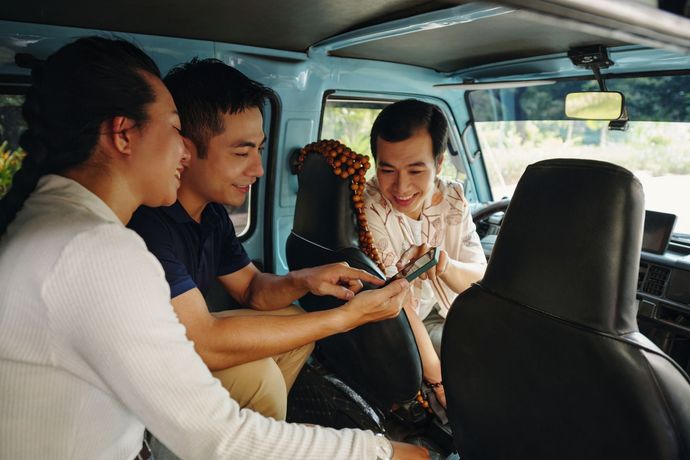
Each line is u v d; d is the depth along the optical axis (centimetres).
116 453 93
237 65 221
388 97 277
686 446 96
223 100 127
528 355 111
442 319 221
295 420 188
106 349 75
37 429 81
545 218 102
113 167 86
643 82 230
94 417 86
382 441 99
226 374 141
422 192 185
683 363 229
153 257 83
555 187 101
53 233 75
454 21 161
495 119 308
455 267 189
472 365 125
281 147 252
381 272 168
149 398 79
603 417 102
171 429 81
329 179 165
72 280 74
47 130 84
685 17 94
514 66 255
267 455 87
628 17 84
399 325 164
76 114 81
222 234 170
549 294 104
